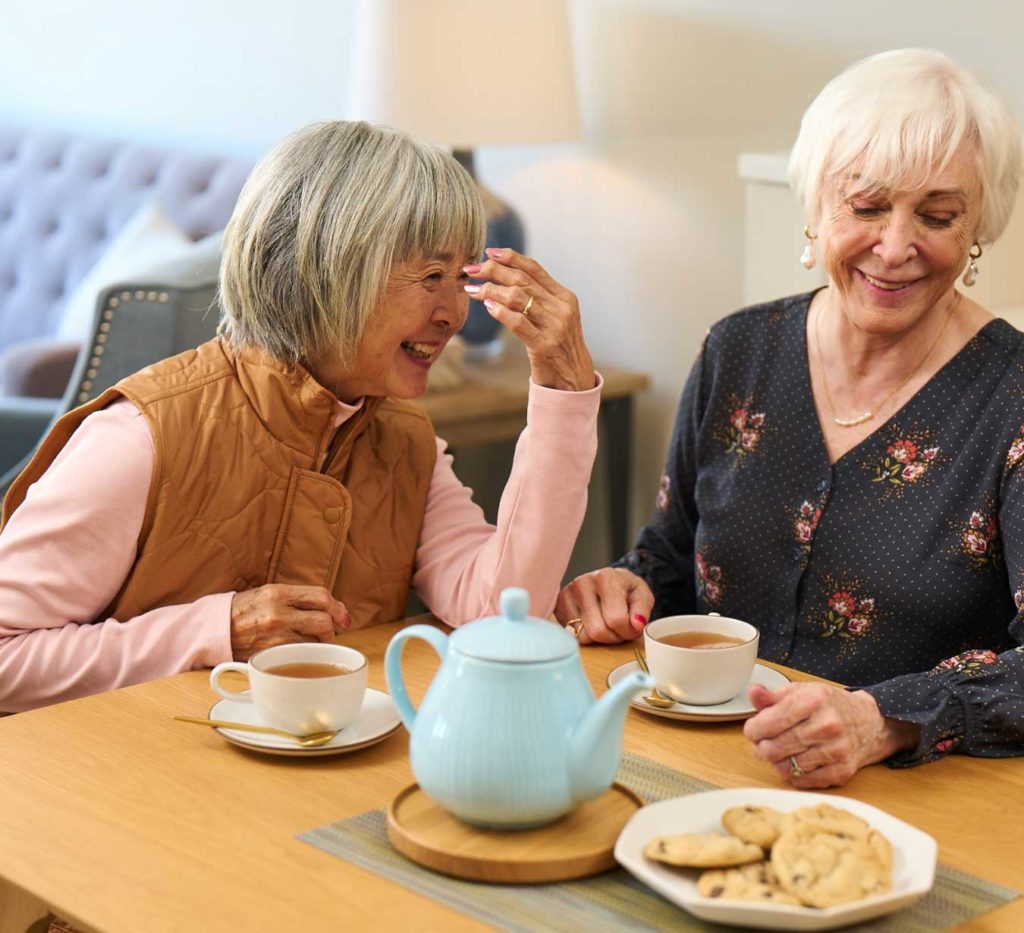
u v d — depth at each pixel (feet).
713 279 11.05
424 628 3.67
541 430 5.21
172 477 5.01
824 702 4.07
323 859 3.55
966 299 5.80
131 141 15.26
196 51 14.79
